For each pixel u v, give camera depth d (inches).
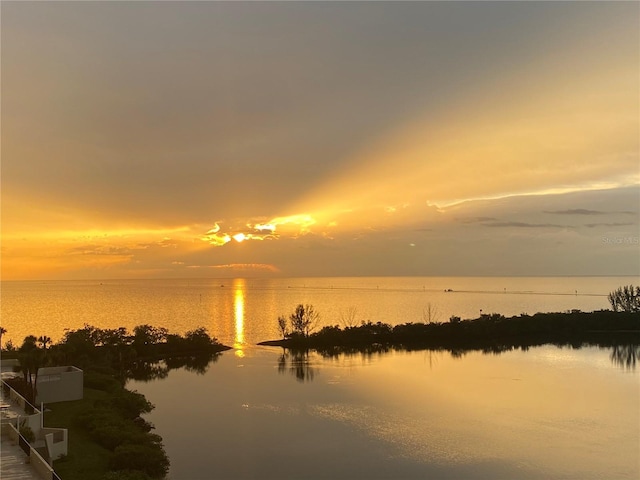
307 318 7829.7
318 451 2657.5
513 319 7416.3
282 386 4254.4
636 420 3211.1
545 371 4869.6
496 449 2694.4
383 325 7140.8
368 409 3486.7
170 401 3730.3
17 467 1595.7
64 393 3112.7
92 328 5944.9
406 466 2468.0
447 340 6993.1
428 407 3535.9
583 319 7534.5
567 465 2492.6
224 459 2534.5
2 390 2709.2
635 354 5856.3
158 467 2222.0
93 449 2265.0
